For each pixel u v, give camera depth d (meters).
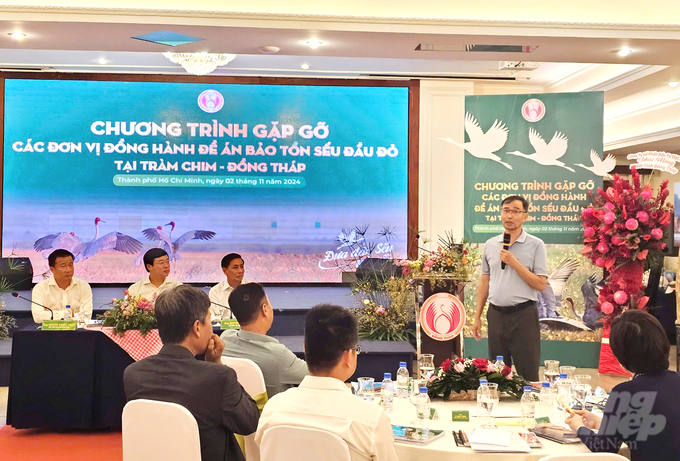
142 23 5.05
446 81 8.33
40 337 4.60
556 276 6.05
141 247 8.40
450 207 8.37
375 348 6.07
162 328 2.33
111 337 4.59
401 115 8.48
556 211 6.00
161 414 2.16
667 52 5.74
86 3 5.08
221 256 8.50
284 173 8.52
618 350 2.34
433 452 2.36
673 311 8.22
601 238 5.83
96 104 8.30
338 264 8.55
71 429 4.78
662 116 9.80
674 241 11.73
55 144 8.26
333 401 1.97
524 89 8.59
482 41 5.46
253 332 2.91
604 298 6.00
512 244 4.86
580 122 5.93
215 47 5.79
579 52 5.80
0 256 8.17
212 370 2.25
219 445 2.23
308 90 8.48
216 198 8.48
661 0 5.41
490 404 2.66
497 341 4.92
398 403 3.04
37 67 8.01
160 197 8.42
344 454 1.86
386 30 5.22
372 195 8.53
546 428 2.57
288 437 1.93
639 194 5.89
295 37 5.42
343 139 8.51
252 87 8.46
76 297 5.71
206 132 8.45
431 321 3.99
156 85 8.38
